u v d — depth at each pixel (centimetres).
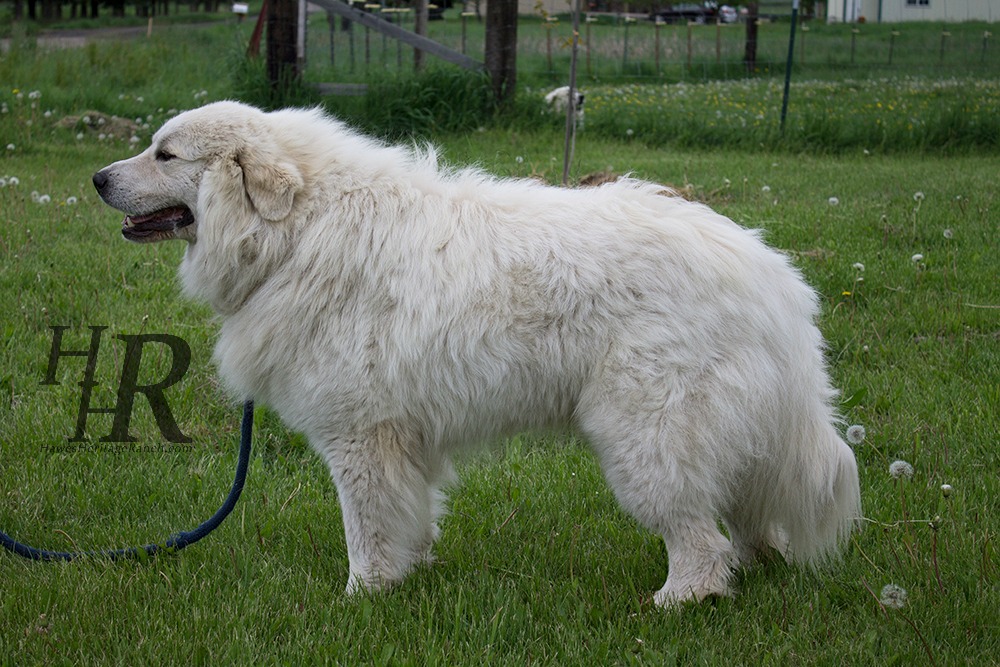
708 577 327
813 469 333
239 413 511
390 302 327
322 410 337
